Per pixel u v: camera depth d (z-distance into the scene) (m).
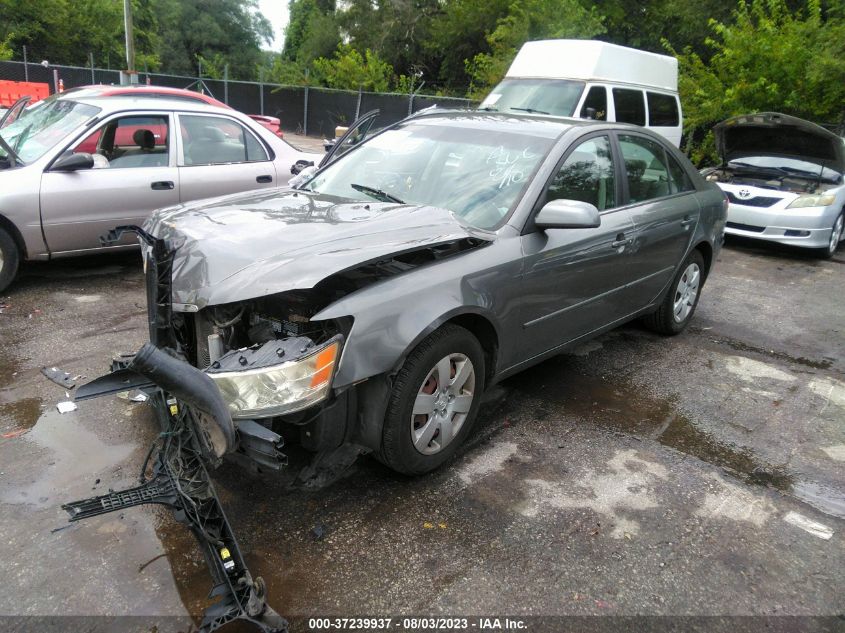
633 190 4.49
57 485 3.01
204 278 2.74
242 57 57.47
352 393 2.86
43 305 5.25
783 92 12.52
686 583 2.65
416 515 2.96
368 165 4.17
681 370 4.84
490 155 3.91
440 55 31.69
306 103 23.89
